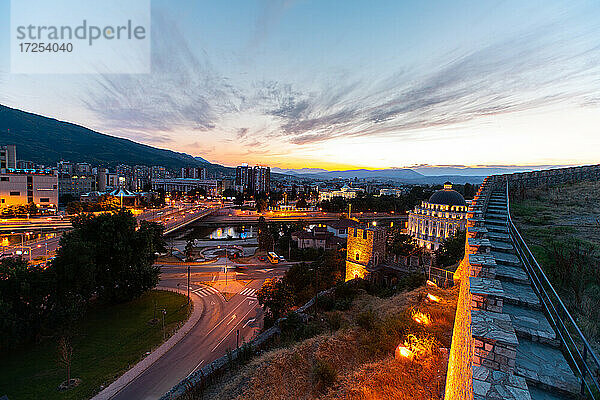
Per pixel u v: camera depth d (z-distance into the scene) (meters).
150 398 27.67
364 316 29.42
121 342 36.81
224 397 22.36
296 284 46.53
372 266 50.84
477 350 8.09
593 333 10.34
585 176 35.94
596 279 13.82
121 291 46.09
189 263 76.38
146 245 49.62
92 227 45.94
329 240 94.50
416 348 22.70
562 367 7.82
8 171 133.00
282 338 31.98
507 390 7.07
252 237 124.31
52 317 33.56
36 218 118.88
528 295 11.13
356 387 20.05
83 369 31.08
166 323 42.56
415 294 35.62
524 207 26.66
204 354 35.19
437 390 18.53
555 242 18.09
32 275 33.91
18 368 30.42
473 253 13.77
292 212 197.50
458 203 86.50
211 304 50.53
